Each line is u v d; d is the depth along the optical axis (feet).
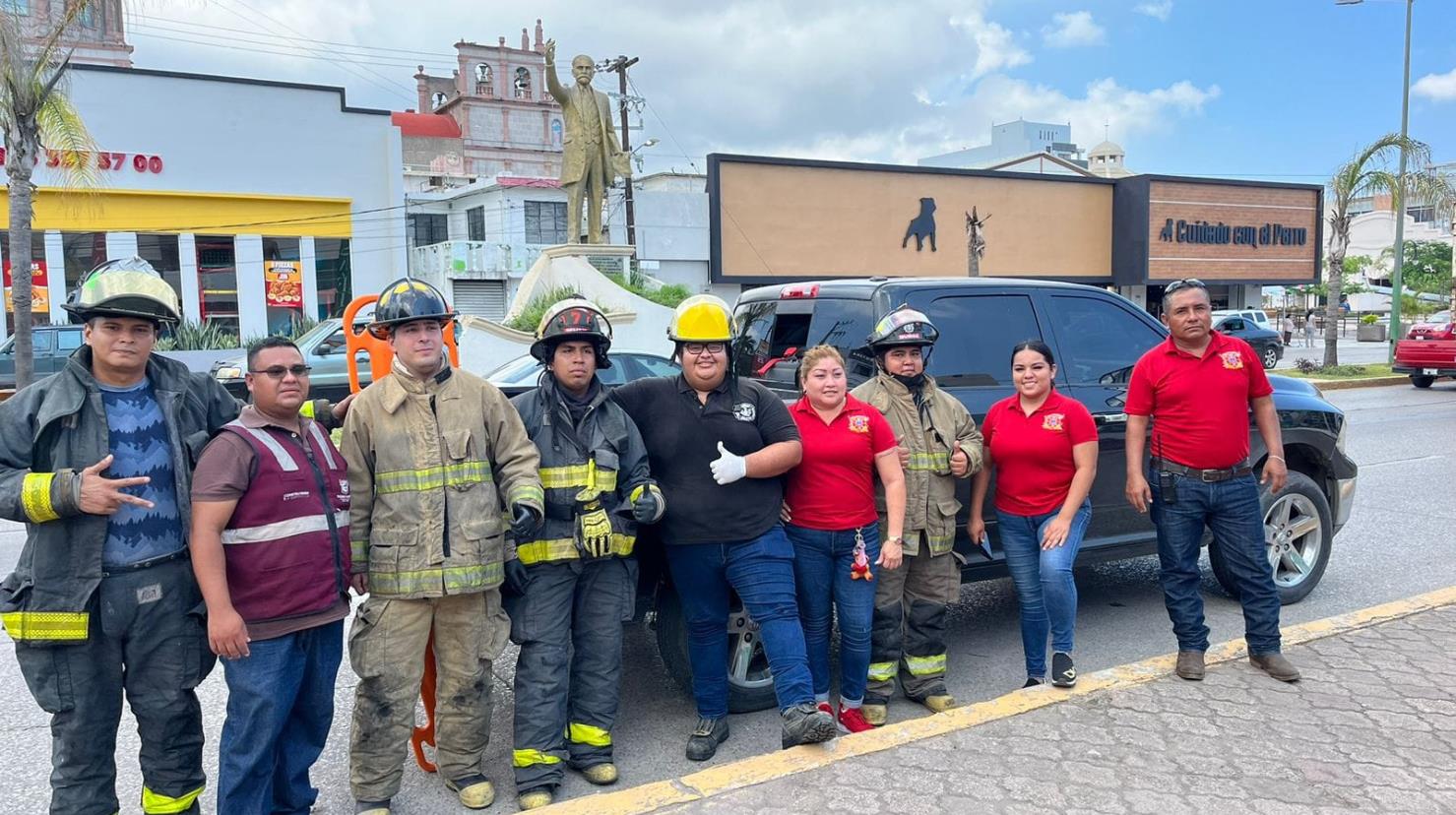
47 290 84.43
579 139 81.10
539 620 12.09
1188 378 14.01
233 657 9.78
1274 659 13.88
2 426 9.17
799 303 17.93
